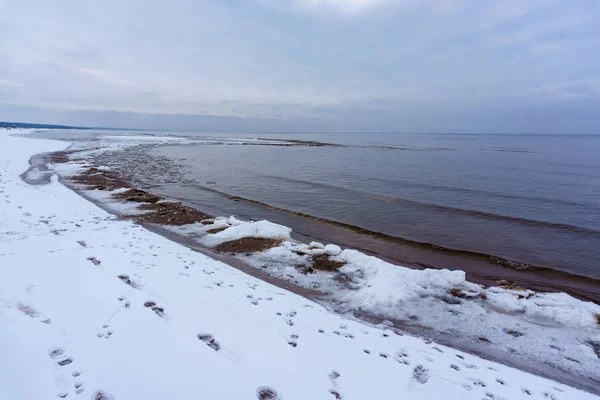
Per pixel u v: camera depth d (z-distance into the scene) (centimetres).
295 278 648
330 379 323
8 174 1566
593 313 525
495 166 3145
